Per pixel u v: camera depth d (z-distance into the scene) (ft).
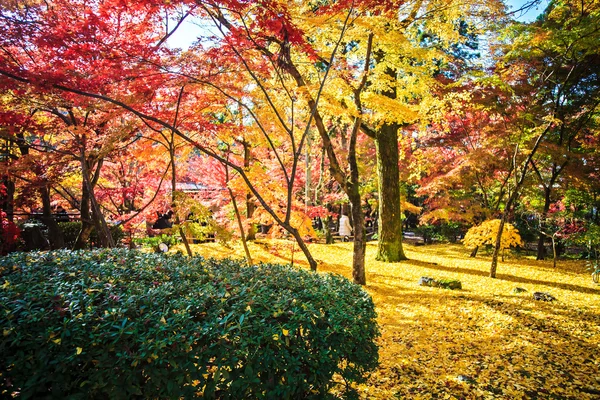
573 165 41.11
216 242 45.21
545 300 23.63
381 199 39.24
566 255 48.98
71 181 31.58
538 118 37.01
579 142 45.34
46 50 15.31
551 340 17.19
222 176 36.17
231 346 7.72
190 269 12.66
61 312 7.98
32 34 13.94
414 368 14.48
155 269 12.55
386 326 19.49
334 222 85.61
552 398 12.23
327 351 8.39
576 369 14.26
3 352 7.43
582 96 41.45
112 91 18.01
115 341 7.34
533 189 44.09
